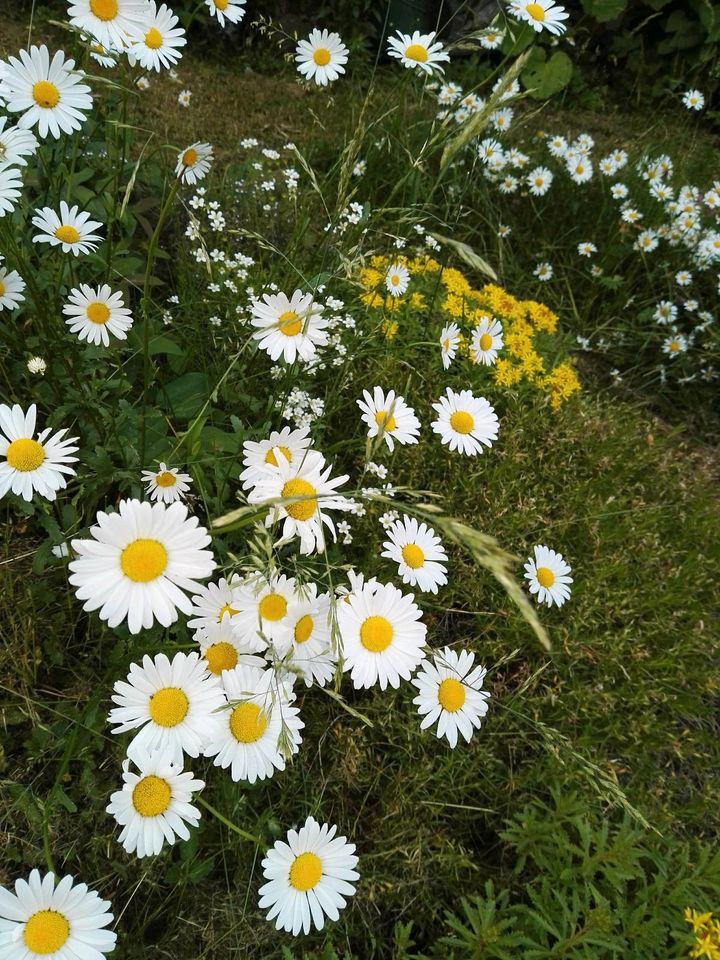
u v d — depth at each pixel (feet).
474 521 2.03
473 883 1.57
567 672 1.89
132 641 1.46
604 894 1.51
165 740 1.13
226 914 1.42
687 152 4.18
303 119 3.43
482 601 1.96
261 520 1.15
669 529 2.38
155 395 1.90
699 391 3.07
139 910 1.39
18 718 1.44
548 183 3.18
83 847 1.39
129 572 1.00
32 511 1.50
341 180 1.65
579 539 2.19
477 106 3.03
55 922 1.00
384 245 2.79
